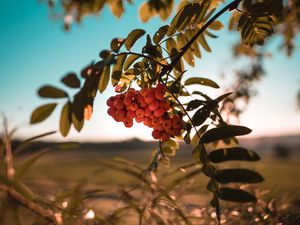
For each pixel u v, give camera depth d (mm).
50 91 219
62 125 230
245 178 227
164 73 314
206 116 272
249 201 220
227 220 316
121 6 324
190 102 292
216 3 406
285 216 309
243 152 239
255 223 302
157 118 297
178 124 295
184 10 322
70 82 222
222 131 254
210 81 334
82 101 233
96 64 244
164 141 329
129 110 300
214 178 234
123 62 302
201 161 244
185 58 385
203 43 382
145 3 329
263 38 398
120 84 344
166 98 330
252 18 379
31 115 221
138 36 296
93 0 277
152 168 321
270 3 362
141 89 314
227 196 224
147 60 328
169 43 367
